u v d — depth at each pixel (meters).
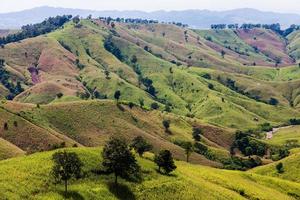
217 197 104.94
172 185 101.56
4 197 71.12
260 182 140.88
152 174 105.44
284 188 140.00
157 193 95.75
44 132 188.50
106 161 91.44
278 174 169.00
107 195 86.25
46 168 87.38
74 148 105.94
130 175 99.31
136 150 126.00
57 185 83.06
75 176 88.50
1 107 198.62
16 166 86.44
